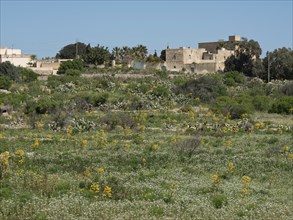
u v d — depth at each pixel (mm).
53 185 28844
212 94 88312
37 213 23547
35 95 86062
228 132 55031
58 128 56344
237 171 35188
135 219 23219
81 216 23516
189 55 143750
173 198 27109
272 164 37688
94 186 28094
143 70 125125
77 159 38562
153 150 43281
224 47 158250
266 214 24484
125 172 34500
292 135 54062
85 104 74750
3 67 107562
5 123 60812
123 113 64750
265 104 79188
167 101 82125
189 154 41375
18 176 30922
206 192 29250
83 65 131875
